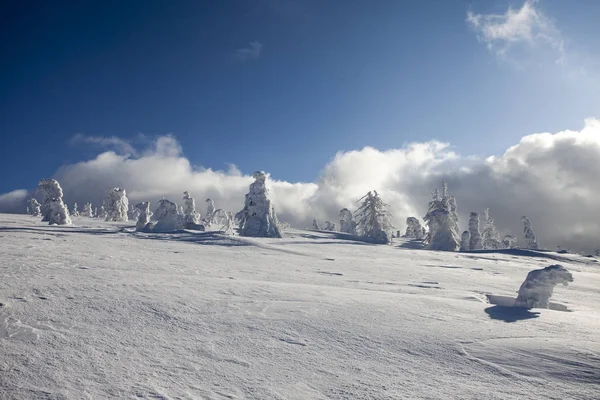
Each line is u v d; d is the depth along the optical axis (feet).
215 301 23.07
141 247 66.90
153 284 27.20
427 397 12.10
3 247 49.73
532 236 175.22
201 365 13.87
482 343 17.54
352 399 11.82
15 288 22.81
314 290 29.12
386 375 13.82
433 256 89.10
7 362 12.78
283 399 11.66
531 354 16.19
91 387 11.59
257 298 24.76
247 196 123.75
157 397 11.25
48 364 12.91
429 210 142.72
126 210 185.98
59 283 25.09
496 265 74.54
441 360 15.43
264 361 14.61
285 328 18.71
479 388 12.87
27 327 16.24
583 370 14.55
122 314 19.06
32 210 208.44
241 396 11.71
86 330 16.48
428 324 20.53
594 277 63.93
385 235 152.25
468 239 158.20
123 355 14.21
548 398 12.18
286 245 90.63
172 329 17.53
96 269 34.12
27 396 10.78
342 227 214.07
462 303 26.96
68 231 95.04
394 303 25.40
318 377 13.42
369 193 156.76
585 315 24.49
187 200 161.38
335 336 17.94
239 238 92.58
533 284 27.55
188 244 79.87
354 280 40.22
